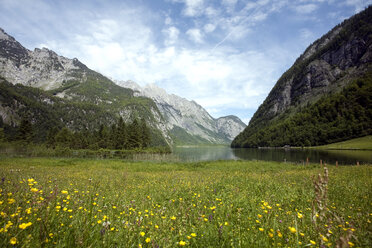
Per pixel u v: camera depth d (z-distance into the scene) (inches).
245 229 159.8
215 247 130.0
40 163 1263.5
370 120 4399.6
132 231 135.8
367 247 117.6
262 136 7411.4
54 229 118.0
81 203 186.4
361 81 5851.4
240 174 729.0
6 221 107.5
